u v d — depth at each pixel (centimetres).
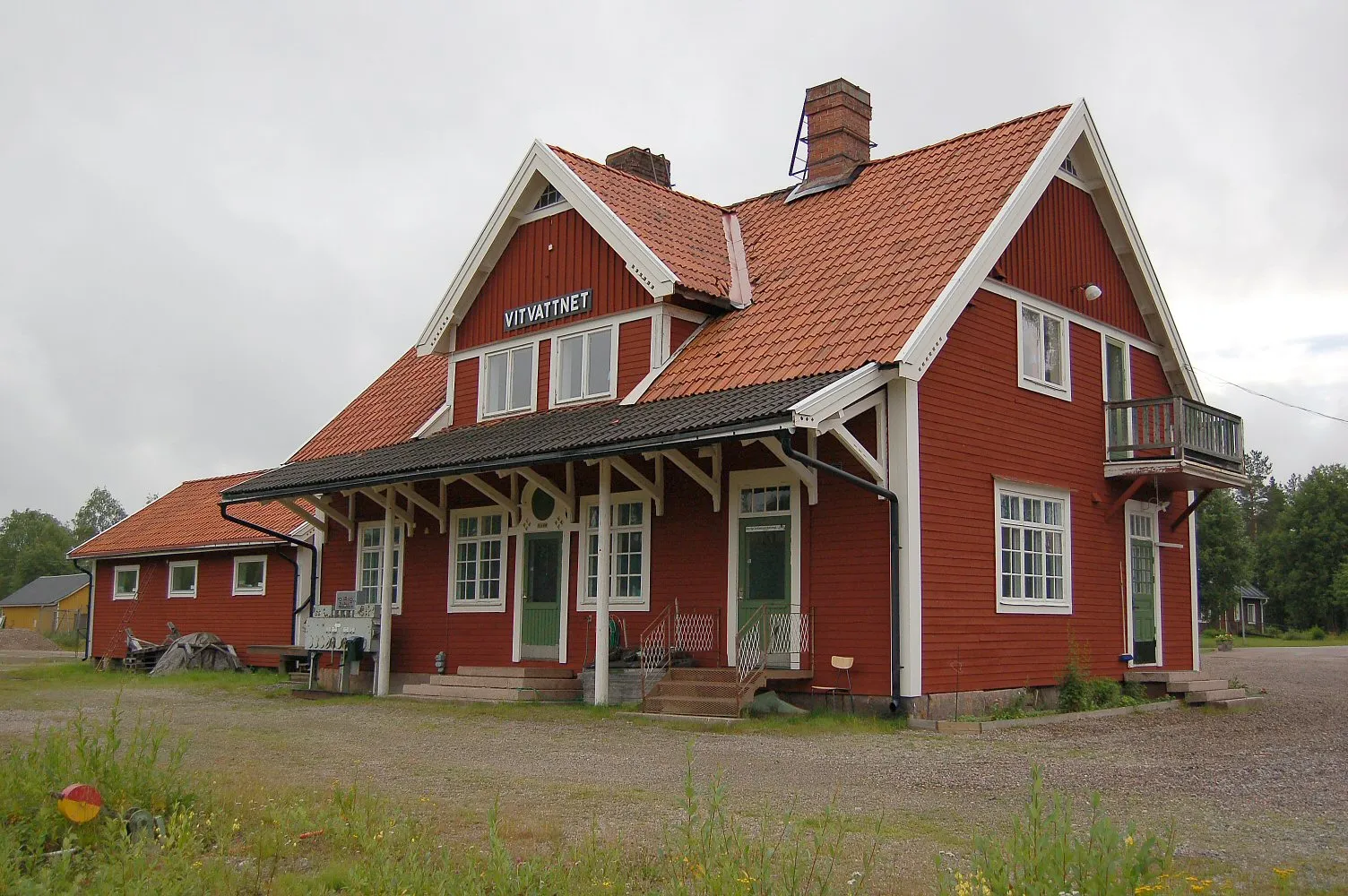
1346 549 8062
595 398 1967
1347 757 1220
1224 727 1560
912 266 1720
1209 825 855
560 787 1031
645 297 1908
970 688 1617
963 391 1675
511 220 2148
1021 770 1127
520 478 2081
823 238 1969
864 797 977
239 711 1752
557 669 1898
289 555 2781
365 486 1995
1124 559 2000
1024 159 1838
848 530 1603
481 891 654
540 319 2077
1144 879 624
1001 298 1786
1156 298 2131
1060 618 1822
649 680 1698
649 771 1130
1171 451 1914
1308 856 759
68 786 792
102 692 2155
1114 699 1825
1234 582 6819
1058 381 1908
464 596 2159
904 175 2012
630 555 1884
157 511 3597
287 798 916
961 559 1631
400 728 1498
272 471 2539
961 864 735
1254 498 11625
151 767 881
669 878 673
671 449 1535
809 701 1612
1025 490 1780
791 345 1702
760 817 891
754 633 1689
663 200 2117
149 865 684
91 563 3525
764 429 1410
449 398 2264
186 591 3141
